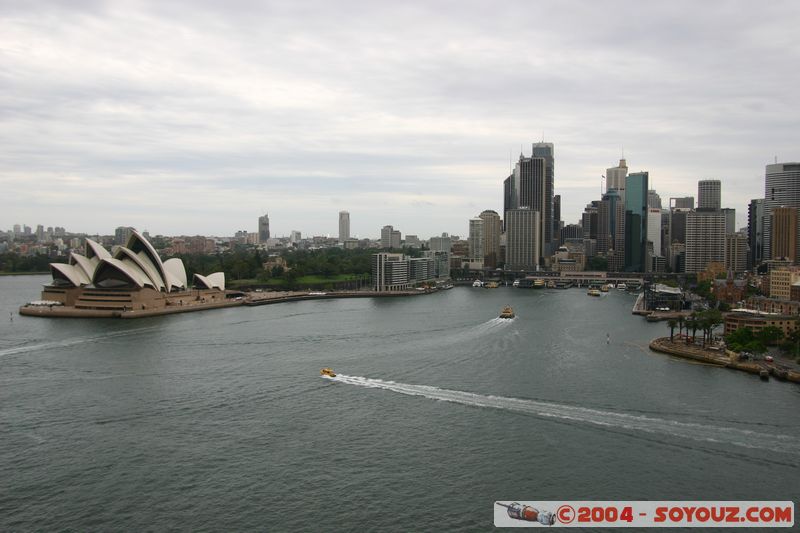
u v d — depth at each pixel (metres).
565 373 192.00
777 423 144.00
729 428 140.75
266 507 106.75
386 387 175.00
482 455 126.81
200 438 136.12
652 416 149.25
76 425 143.75
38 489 112.88
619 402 160.12
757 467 121.00
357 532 99.31
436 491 112.12
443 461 124.06
